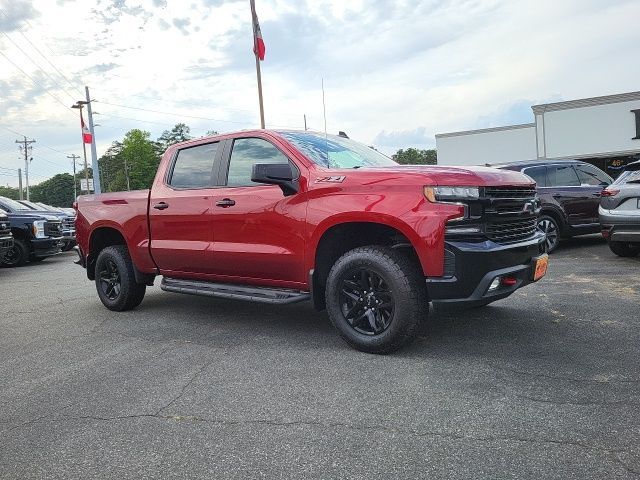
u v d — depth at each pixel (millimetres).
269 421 3061
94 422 3160
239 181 5016
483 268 3785
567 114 30250
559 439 2689
